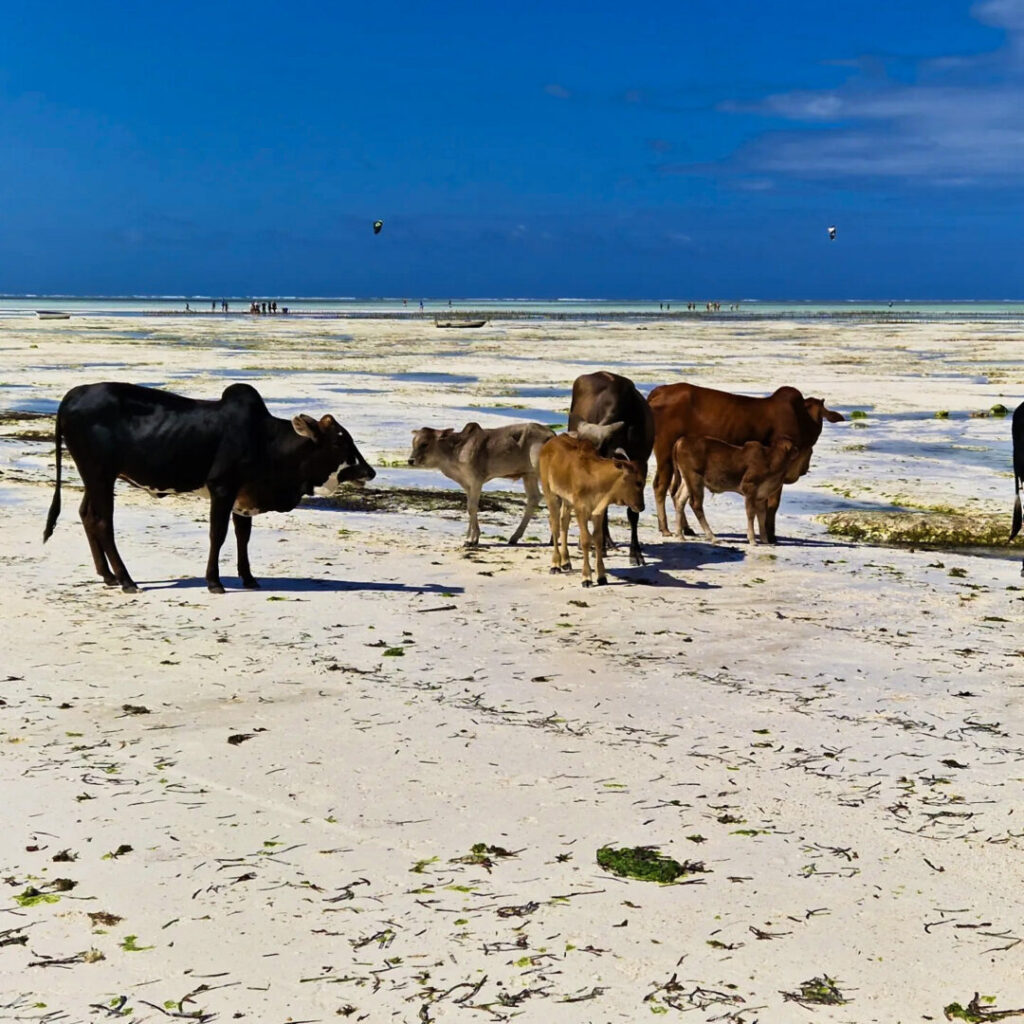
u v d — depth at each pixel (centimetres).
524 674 943
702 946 538
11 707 849
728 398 1560
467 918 561
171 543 1449
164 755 762
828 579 1309
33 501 1720
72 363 5044
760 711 862
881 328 11769
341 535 1530
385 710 853
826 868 616
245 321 12812
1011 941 545
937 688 923
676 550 1467
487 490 1984
